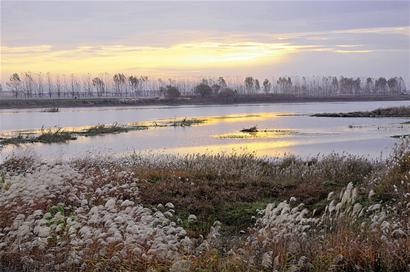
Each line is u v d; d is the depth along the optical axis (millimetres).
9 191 11289
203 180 17047
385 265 7512
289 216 9117
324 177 17734
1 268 8508
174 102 184750
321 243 8312
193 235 12211
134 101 178375
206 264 7953
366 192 13711
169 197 15031
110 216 9406
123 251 8086
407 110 92438
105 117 95562
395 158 15812
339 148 38531
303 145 41688
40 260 8523
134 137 53000
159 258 8094
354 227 9000
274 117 93625
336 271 7520
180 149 39469
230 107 155750
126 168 18438
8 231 9766
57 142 48188
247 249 8219
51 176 12922
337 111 116812
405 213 10492
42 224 9891
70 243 8641
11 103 154250
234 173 18109
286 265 7477
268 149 38688
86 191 13070
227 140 48094
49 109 133625
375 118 83875
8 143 47656
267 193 16078
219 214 14125
